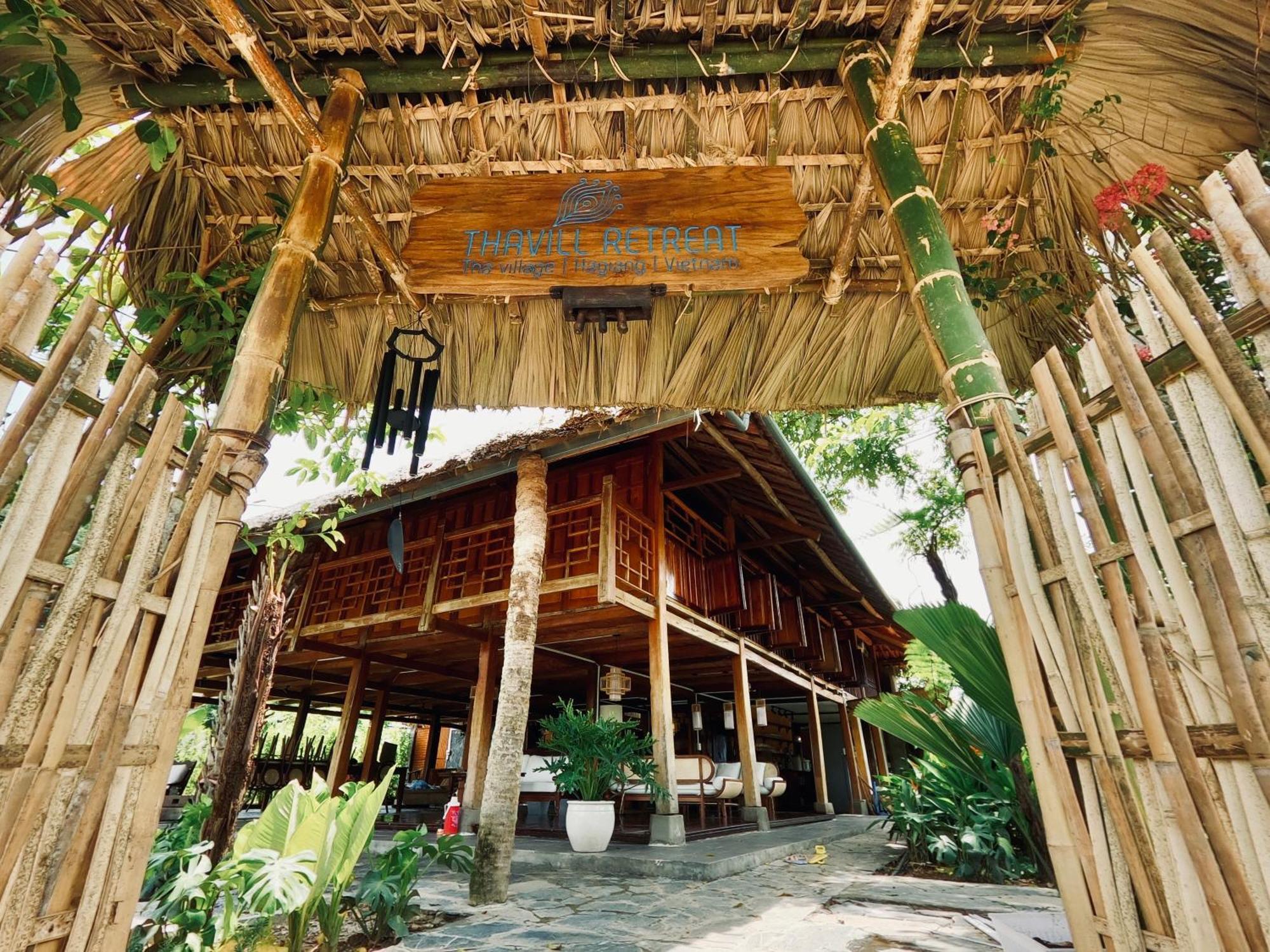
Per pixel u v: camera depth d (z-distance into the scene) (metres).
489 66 2.15
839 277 2.46
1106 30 1.99
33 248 1.12
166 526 1.35
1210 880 1.00
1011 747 5.13
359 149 2.40
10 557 1.03
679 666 10.66
